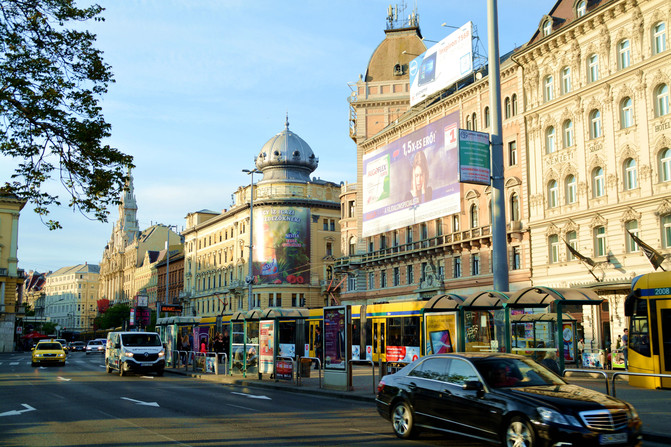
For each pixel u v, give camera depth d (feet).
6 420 49.80
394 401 41.29
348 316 72.59
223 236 300.61
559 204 126.21
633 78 110.63
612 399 33.22
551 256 127.65
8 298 283.18
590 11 118.11
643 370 67.97
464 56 156.87
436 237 163.43
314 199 263.29
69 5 41.19
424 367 40.55
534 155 133.69
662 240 103.50
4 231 287.28
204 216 345.51
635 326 70.23
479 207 150.61
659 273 68.64
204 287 321.73
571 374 88.53
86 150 41.52
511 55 143.02
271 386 81.66
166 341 138.62
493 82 64.08
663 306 67.21
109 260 579.89
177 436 41.27
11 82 39.40
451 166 155.63
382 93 205.67
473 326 79.00
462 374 37.32
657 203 104.37
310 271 256.93
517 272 135.33
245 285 267.18
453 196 154.10
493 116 64.13
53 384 87.66
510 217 140.56
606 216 114.42
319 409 56.80
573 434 30.22
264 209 258.37
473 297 69.72
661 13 105.81
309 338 140.87
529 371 37.22
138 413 53.93
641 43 109.29
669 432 39.27
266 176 274.36
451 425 36.60
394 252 185.57
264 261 254.68
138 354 106.73
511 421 32.81
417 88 175.73
